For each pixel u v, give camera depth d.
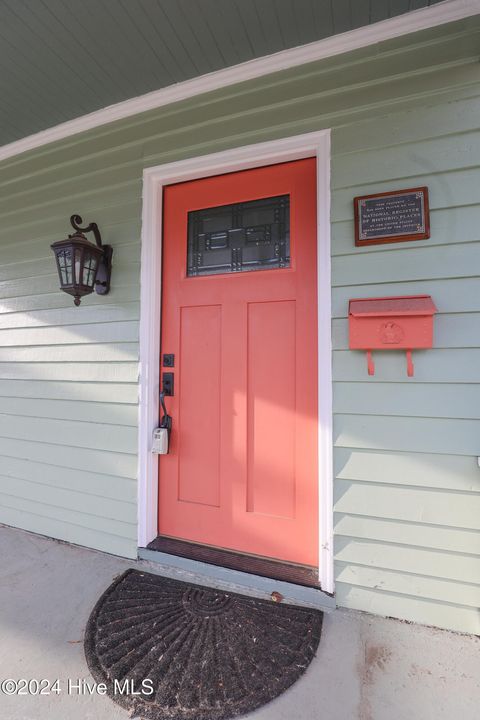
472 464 1.45
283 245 1.86
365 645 1.40
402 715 1.15
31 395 2.36
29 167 2.39
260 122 1.79
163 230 2.10
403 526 1.53
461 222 1.48
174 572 1.86
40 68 1.82
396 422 1.54
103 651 1.38
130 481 2.04
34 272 2.38
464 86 1.49
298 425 1.80
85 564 1.97
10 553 2.09
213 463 1.96
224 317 1.96
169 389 2.05
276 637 1.43
